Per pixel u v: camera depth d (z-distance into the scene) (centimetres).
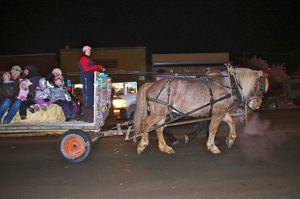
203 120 849
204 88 816
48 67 3100
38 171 751
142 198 579
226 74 839
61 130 818
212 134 850
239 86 844
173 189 616
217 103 819
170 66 3177
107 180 674
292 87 2636
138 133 836
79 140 792
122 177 690
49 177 705
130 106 1521
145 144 855
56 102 823
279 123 1415
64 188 637
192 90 812
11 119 814
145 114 850
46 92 820
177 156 841
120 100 1539
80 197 591
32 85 823
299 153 855
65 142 796
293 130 1207
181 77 834
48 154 912
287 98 2653
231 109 854
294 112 2008
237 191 602
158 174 703
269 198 570
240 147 926
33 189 637
